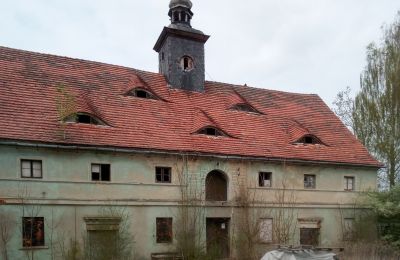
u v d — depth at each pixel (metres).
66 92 20.53
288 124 25.98
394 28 31.78
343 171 24.98
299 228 23.12
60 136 18.03
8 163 16.92
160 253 19.36
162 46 26.48
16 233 16.73
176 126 21.88
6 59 20.95
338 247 22.08
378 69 31.66
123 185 19.22
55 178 17.83
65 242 17.67
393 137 30.02
